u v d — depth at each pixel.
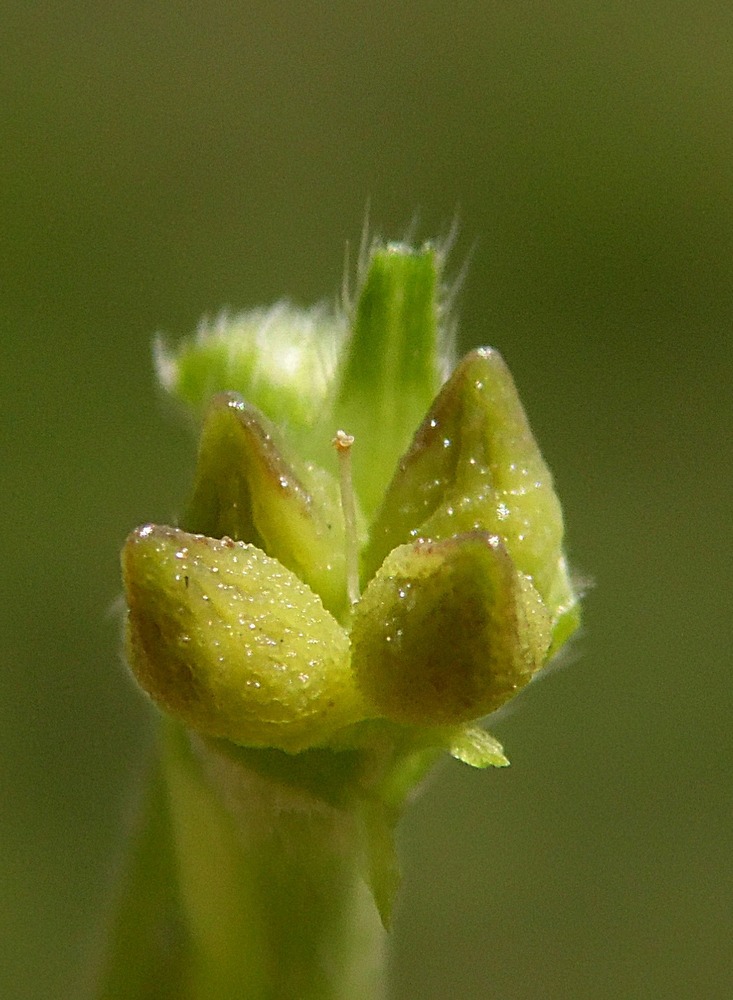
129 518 0.07
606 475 0.08
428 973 0.07
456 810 0.07
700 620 0.08
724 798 0.07
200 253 0.07
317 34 0.07
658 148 0.08
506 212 0.08
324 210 0.07
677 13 0.08
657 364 0.08
